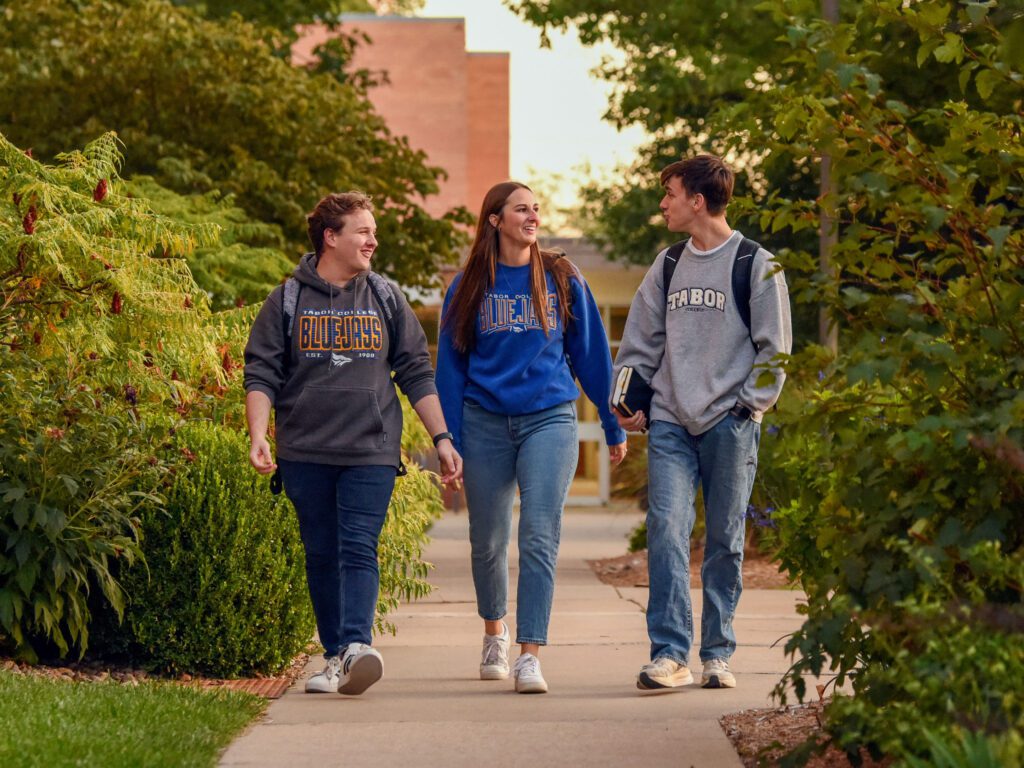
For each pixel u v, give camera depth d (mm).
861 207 7141
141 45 29656
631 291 48406
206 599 10398
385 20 59750
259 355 9469
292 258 28562
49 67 30000
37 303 11477
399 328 9773
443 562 23516
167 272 12820
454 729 8289
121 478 10109
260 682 10359
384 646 12383
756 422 9852
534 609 9797
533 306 10102
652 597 9828
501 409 10055
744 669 10727
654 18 34344
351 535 9398
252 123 30406
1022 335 6734
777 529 10156
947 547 6531
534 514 9922
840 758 7305
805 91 7352
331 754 7566
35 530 9898
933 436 6680
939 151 6898
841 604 6367
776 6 7012
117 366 11539
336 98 31703
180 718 8102
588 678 10375
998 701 5641
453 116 59719
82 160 13234
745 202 7566
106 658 10695
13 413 10258
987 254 6797
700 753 7617
